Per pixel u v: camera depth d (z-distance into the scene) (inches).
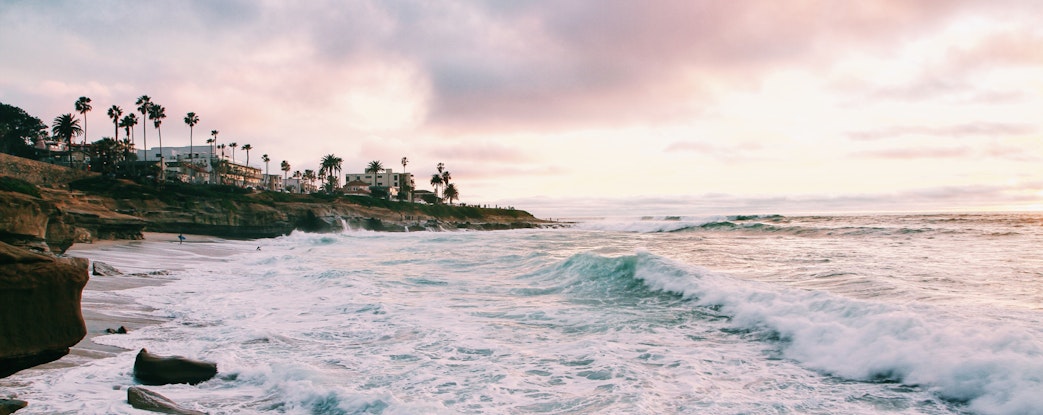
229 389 316.8
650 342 433.1
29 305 205.0
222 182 4566.9
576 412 280.2
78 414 258.1
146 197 2755.9
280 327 492.1
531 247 1572.3
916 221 2437.3
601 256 868.0
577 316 539.5
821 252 1080.2
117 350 395.5
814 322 439.5
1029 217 2514.8
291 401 294.8
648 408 282.8
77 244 1524.4
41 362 209.6
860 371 343.3
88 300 619.2
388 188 6328.7
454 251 1472.7
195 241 2245.3
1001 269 717.3
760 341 430.6
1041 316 410.6
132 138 3983.8
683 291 631.2
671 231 2967.5
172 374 324.5
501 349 412.8
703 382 329.1
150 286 764.6
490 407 289.3
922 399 296.2
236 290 736.3
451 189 7244.1
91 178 2942.9
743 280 668.1
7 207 724.7
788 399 299.6
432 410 267.4
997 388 287.4
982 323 372.8
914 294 539.5
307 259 1259.8
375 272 946.7
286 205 3452.3
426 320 523.2
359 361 379.9
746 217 3580.2
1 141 3489.2
